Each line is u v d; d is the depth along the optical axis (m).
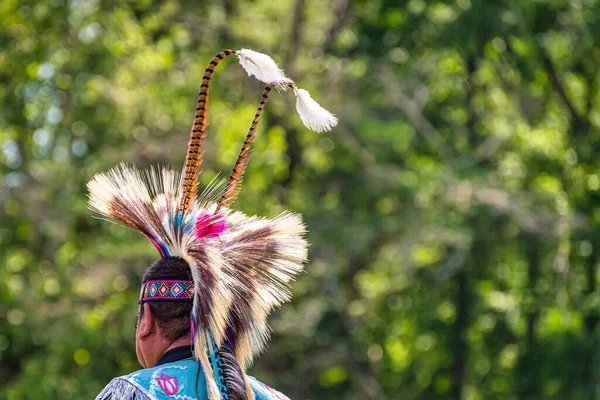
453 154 34.81
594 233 32.12
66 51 26.91
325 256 30.97
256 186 26.66
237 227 6.12
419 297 35.31
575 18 31.73
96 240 26.09
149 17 29.39
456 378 35.31
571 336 31.25
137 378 5.58
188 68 29.80
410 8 32.97
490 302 35.38
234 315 5.95
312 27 32.56
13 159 27.02
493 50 32.81
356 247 30.91
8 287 25.28
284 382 30.52
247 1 31.53
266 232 6.09
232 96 29.84
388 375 35.84
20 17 27.00
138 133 27.12
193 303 5.74
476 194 32.03
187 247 5.84
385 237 33.19
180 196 6.01
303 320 29.89
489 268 34.44
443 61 34.72
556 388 31.45
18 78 26.81
